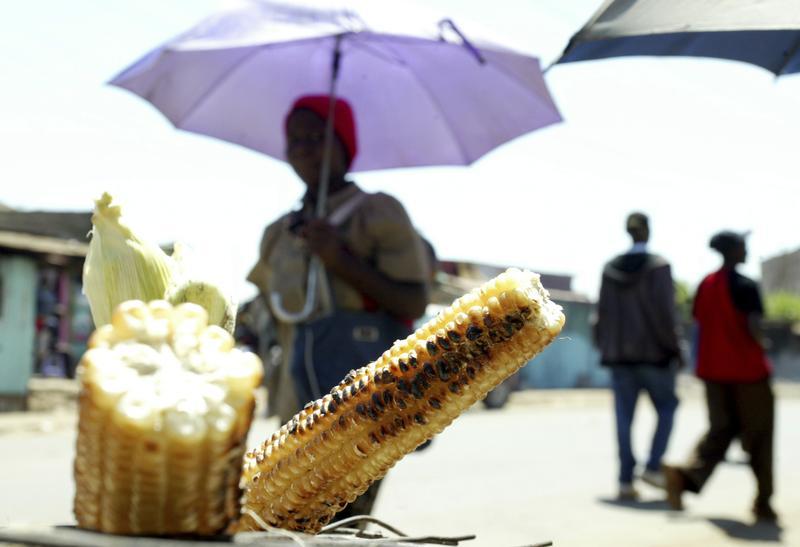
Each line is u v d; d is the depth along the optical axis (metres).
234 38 3.50
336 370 3.10
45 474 8.66
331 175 3.42
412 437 1.22
